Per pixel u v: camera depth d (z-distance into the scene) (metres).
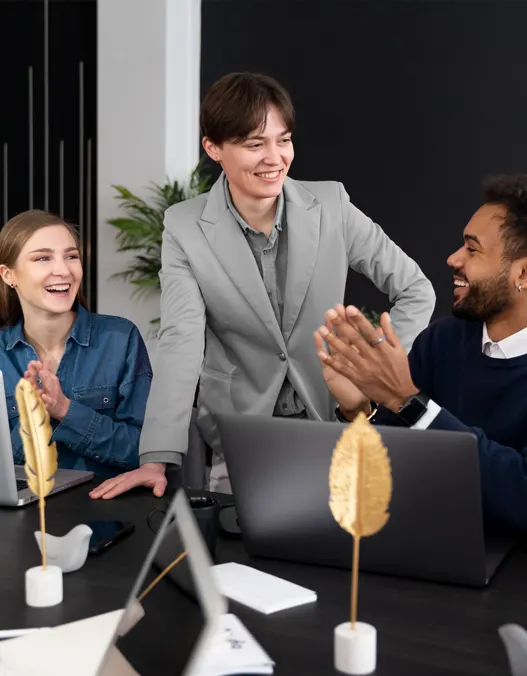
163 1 4.88
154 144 5.01
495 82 5.02
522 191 1.50
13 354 2.14
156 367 2.08
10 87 5.45
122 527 1.46
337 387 1.58
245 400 2.32
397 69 5.18
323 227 2.24
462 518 1.18
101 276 5.23
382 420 1.66
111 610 1.15
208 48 5.46
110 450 2.04
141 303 5.15
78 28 5.28
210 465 2.46
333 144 5.34
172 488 1.75
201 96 5.49
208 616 0.79
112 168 5.12
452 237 5.19
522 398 1.57
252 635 1.06
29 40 5.37
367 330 1.40
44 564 1.19
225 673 0.94
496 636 1.06
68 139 5.36
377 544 1.24
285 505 1.28
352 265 2.38
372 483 1.00
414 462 1.18
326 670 0.97
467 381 1.64
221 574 1.25
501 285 1.53
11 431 2.08
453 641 1.05
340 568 1.29
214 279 2.19
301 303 2.23
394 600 1.17
